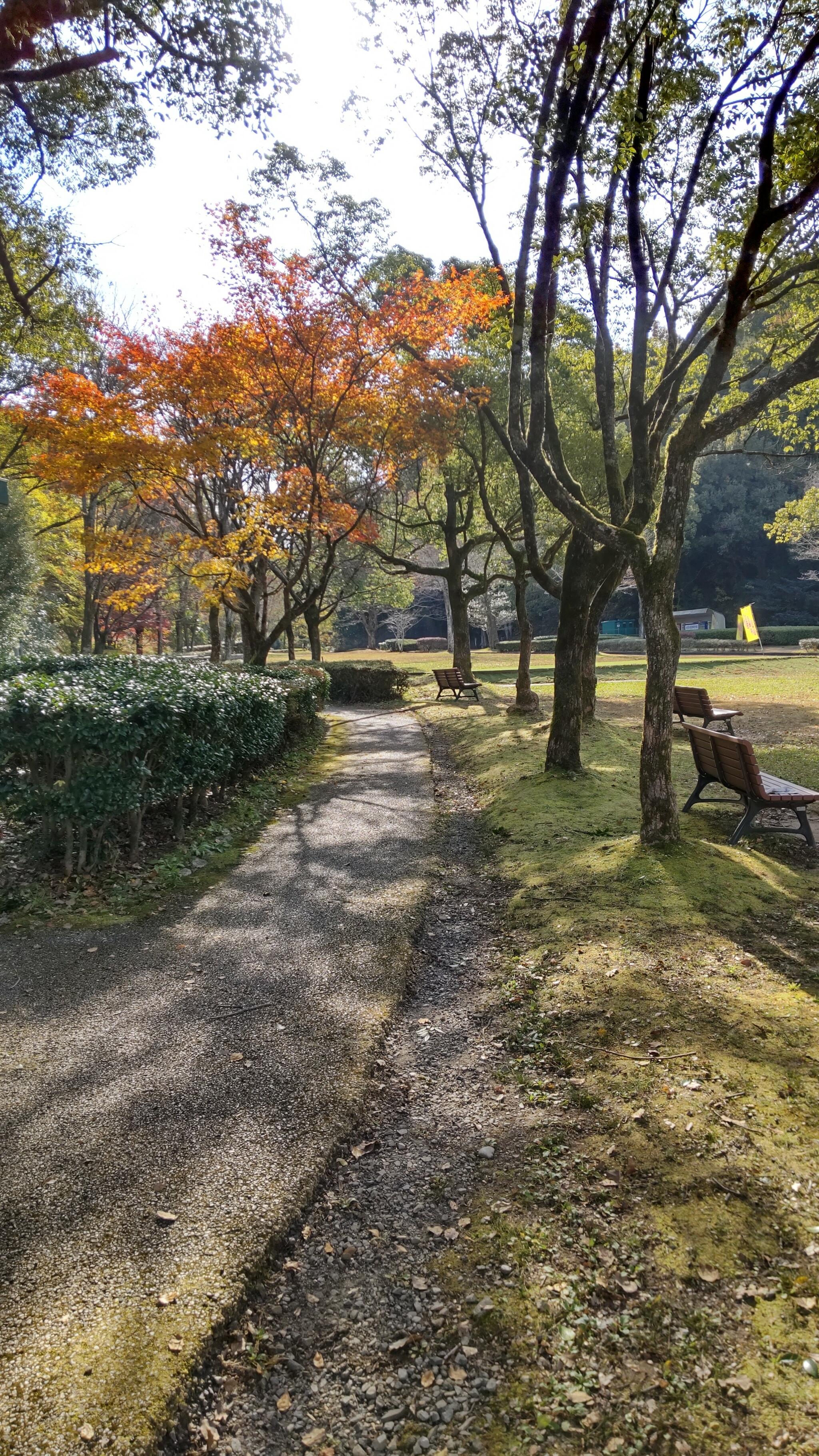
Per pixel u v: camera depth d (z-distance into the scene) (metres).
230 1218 2.66
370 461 16.20
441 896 5.97
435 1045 3.91
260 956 4.81
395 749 13.51
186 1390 2.07
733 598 57.28
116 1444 1.90
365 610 57.22
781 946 4.54
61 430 11.60
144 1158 2.96
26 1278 2.39
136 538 17.97
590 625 13.40
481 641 66.50
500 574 19.42
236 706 7.86
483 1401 2.10
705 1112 3.08
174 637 49.59
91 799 5.72
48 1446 1.89
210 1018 4.04
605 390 7.20
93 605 26.80
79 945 4.97
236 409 12.97
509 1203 2.79
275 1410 2.10
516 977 4.52
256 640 16.73
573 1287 2.42
